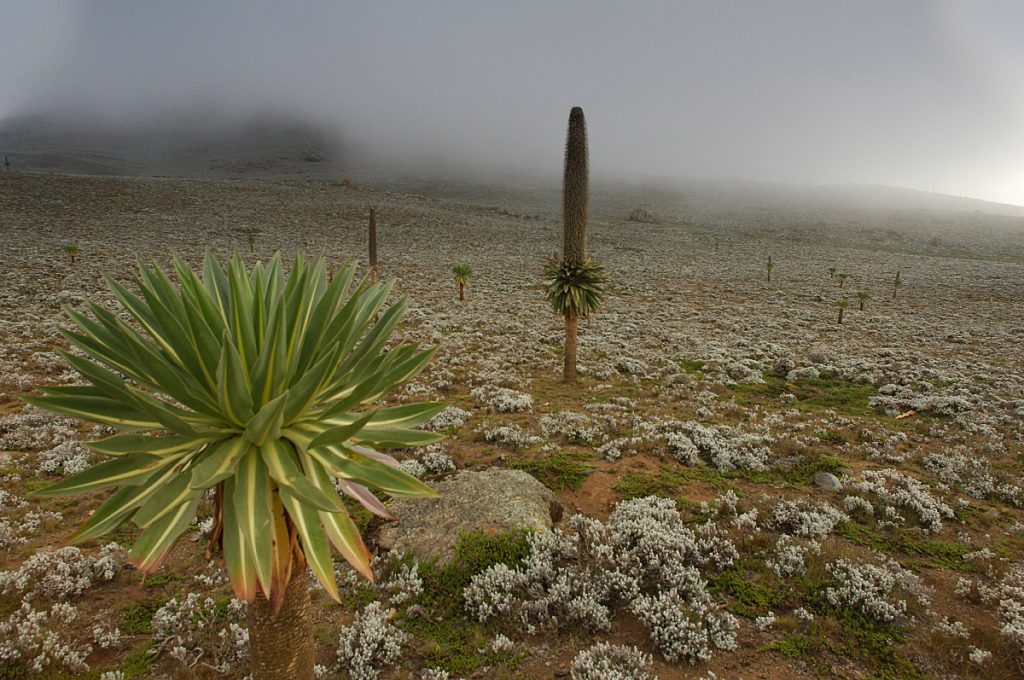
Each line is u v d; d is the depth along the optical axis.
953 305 40.22
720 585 5.82
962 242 95.25
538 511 6.76
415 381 15.34
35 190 63.50
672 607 5.16
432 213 87.38
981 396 15.35
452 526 6.41
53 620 4.97
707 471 8.95
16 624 4.80
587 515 7.45
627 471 8.80
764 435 10.99
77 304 22.55
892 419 13.52
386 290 3.37
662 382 16.73
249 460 2.48
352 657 4.66
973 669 4.70
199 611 5.17
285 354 2.60
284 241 52.28
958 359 21.83
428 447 9.50
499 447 9.99
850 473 9.05
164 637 4.88
